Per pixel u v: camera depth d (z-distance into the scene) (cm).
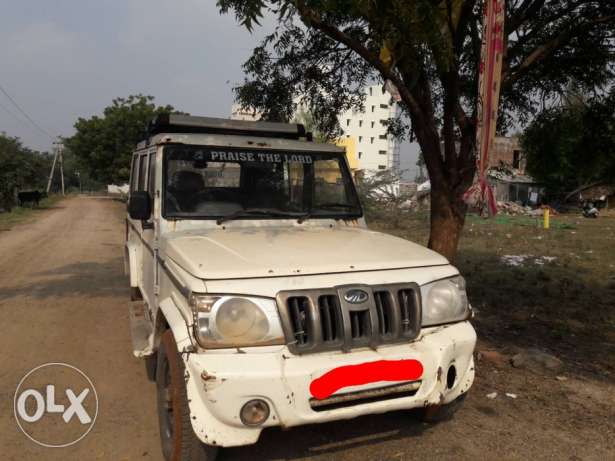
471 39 573
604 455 333
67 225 2005
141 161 527
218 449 307
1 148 2864
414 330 295
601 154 720
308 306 274
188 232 377
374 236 384
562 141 710
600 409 398
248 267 282
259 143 434
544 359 486
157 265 384
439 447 341
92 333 586
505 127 729
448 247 579
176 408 289
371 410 276
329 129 768
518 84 681
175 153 408
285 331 268
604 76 639
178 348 268
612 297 786
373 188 2252
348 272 293
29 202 3203
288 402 258
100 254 1212
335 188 450
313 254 311
